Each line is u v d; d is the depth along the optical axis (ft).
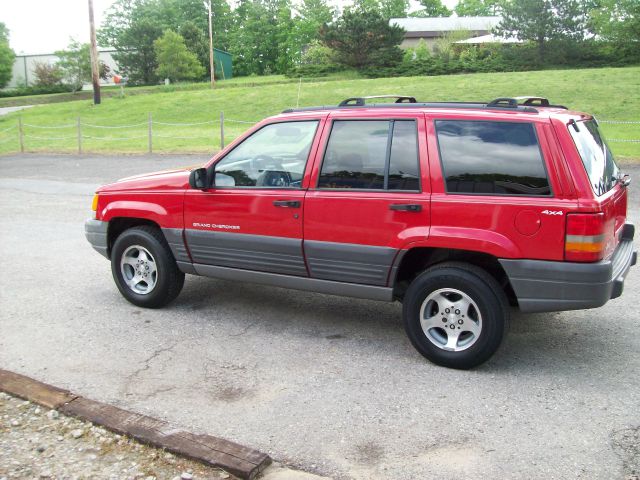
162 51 176.55
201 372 15.03
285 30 232.12
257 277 17.54
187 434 11.69
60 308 19.81
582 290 13.60
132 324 18.34
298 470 10.98
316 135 16.31
